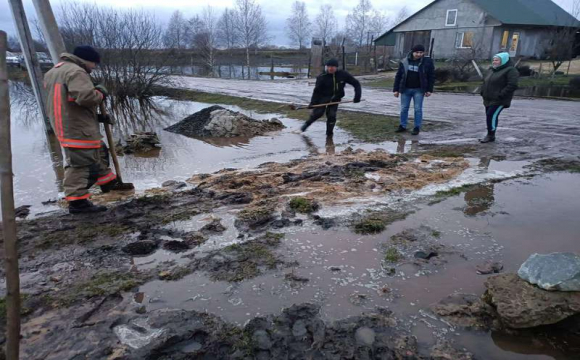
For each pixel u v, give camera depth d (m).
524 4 32.72
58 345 2.30
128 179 5.61
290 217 4.08
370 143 7.63
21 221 4.08
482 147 7.06
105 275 3.05
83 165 4.12
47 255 3.36
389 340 2.34
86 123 4.05
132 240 3.64
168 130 9.77
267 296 2.78
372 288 2.87
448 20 30.84
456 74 23.03
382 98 15.11
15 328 1.64
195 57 46.19
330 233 3.72
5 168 1.52
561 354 2.25
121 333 2.39
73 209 4.21
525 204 4.39
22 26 7.69
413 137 8.09
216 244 3.53
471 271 3.08
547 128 8.75
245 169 5.99
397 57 35.34
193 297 2.77
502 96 6.97
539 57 31.16
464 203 4.43
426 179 5.23
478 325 2.47
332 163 6.11
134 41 16.66
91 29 15.91
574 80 19.03
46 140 8.30
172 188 5.12
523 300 2.46
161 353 2.24
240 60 50.31
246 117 9.36
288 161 6.42
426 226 3.85
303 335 2.38
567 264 2.50
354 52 44.12
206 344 2.31
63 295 2.79
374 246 3.47
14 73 28.50
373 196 4.66
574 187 4.95
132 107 15.37
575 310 2.33
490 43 28.67
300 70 37.69
